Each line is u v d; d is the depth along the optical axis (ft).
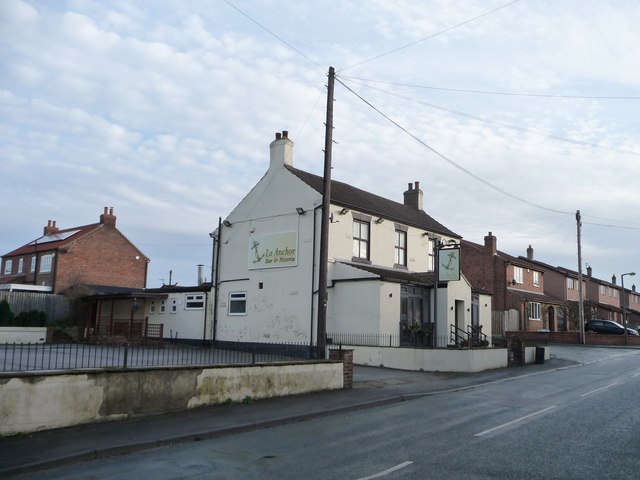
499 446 30.19
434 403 47.80
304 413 40.19
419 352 74.84
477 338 94.94
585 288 230.68
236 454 28.78
